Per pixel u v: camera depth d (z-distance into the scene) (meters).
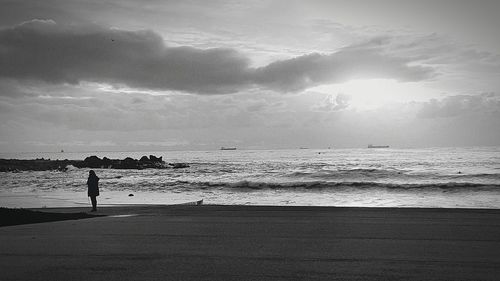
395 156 155.12
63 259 8.82
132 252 9.50
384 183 43.41
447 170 68.88
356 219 15.45
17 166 99.19
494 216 16.05
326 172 65.50
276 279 7.16
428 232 12.17
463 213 17.05
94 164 104.31
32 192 39.44
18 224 14.84
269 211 18.58
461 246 9.97
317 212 17.92
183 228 13.34
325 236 11.59
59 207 22.17
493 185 39.62
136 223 14.70
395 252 9.31
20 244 10.61
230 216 16.78
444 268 7.84
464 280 7.03
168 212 18.58
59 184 53.34
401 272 7.57
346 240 10.91
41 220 15.73
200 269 7.87
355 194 36.03
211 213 17.98
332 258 8.75
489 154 155.62
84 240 11.15
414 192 36.84
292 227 13.46
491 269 7.74
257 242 10.70
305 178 57.84
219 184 45.62
